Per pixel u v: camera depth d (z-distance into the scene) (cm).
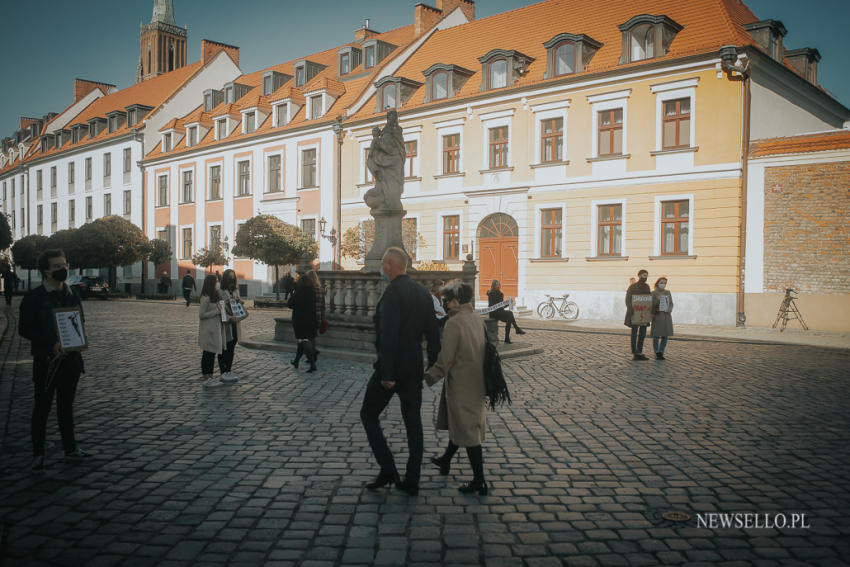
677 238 2222
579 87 2400
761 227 2044
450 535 396
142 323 1986
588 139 2392
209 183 4019
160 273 4412
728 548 381
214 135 4119
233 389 880
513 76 2580
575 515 430
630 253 2297
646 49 2278
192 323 1989
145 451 573
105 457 553
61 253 538
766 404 801
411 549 375
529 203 2539
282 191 3556
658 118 2234
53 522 412
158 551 371
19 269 5928
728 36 2142
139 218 4569
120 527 405
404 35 3659
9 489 472
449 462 518
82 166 5181
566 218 2448
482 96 2636
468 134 2717
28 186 5981
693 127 2161
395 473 470
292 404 780
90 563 355
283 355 1234
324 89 3381
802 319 1959
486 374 472
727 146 2098
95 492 467
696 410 763
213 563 356
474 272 1345
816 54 2659
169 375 995
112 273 4116
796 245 1981
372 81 3250
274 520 417
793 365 1168
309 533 397
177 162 4253
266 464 537
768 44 2253
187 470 520
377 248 1225
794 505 452
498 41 2938
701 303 2142
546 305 2441
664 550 377
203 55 5006
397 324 469
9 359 1173
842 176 1903
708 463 550
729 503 455
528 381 967
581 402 807
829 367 1145
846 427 682
